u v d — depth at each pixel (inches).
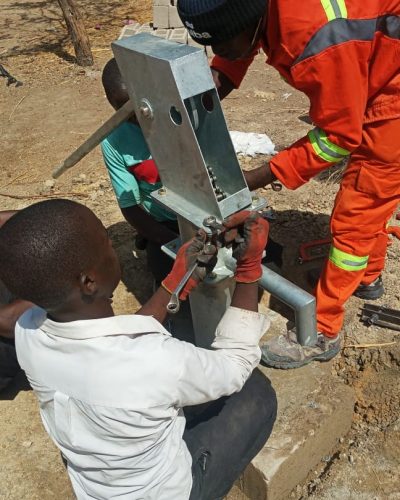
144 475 59.7
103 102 233.3
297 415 97.0
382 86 86.7
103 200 164.7
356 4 77.0
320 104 82.0
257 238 62.2
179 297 66.5
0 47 305.9
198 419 77.7
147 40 67.1
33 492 96.1
